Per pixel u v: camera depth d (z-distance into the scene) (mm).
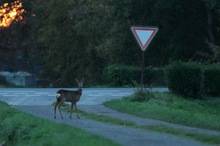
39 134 17984
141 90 30391
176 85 34188
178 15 59969
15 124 20312
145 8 59812
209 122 22953
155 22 60344
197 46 60844
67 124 20688
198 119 23688
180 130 19328
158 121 22844
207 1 55125
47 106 29328
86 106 29500
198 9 60438
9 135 20047
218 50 47844
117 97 34219
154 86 46719
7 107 25672
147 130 19672
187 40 60750
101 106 29516
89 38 64125
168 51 62031
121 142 16406
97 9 61125
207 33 61125
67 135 16594
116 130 19672
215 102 34469
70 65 71750
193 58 60250
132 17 61125
